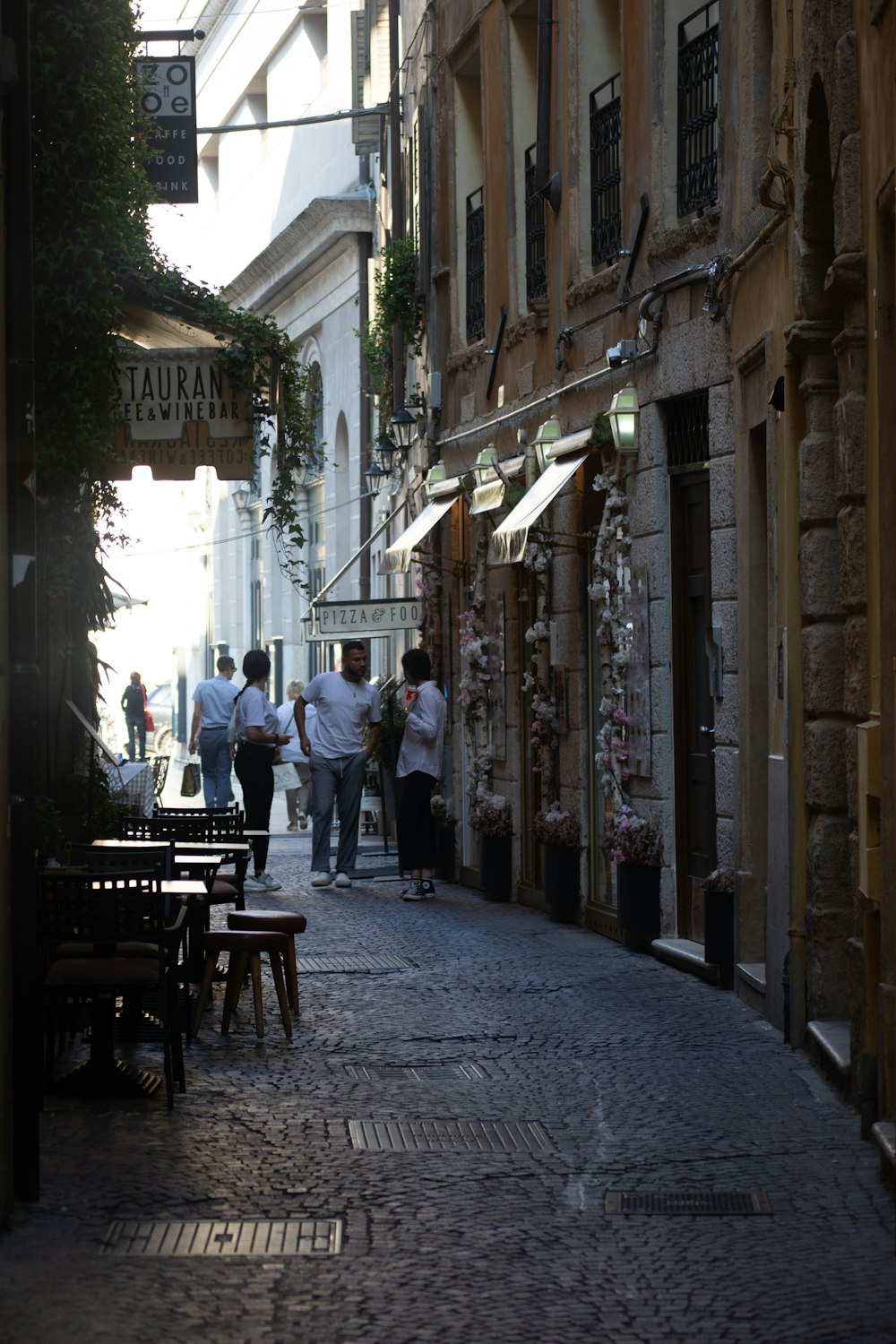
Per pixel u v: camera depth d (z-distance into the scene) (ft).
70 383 49.47
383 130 108.17
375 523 121.90
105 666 53.16
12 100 28.53
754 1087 36.37
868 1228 27.20
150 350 53.67
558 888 62.18
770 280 42.27
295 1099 35.63
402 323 92.17
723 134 48.62
